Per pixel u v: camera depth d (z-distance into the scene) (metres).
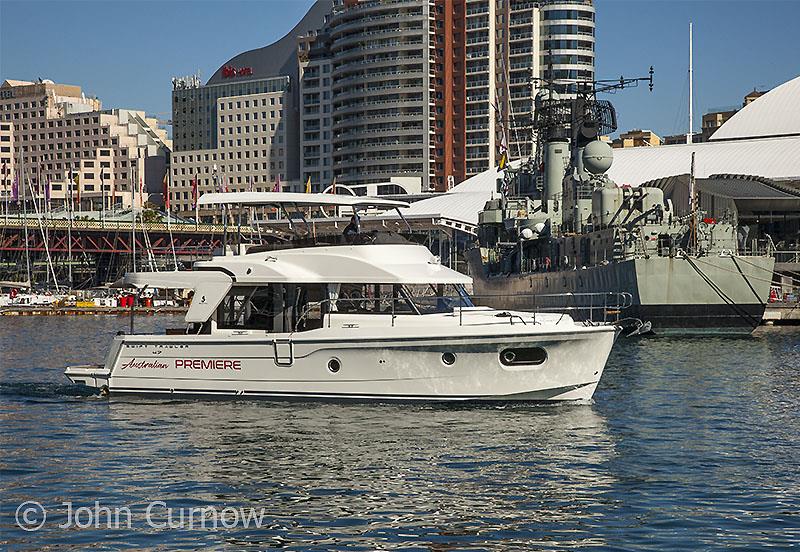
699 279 57.91
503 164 106.00
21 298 120.88
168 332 31.08
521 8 190.88
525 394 28.23
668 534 18.02
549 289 69.88
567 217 74.19
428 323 28.66
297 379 28.98
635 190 63.84
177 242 187.88
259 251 31.05
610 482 21.34
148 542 17.88
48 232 166.75
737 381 37.44
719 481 21.45
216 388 29.83
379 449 24.03
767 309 73.25
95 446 24.70
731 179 95.38
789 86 147.38
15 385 34.81
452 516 19.12
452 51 194.75
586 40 189.12
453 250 125.31
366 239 29.84
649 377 38.69
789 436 26.17
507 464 22.75
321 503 19.97
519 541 17.77
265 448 24.19
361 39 199.00
